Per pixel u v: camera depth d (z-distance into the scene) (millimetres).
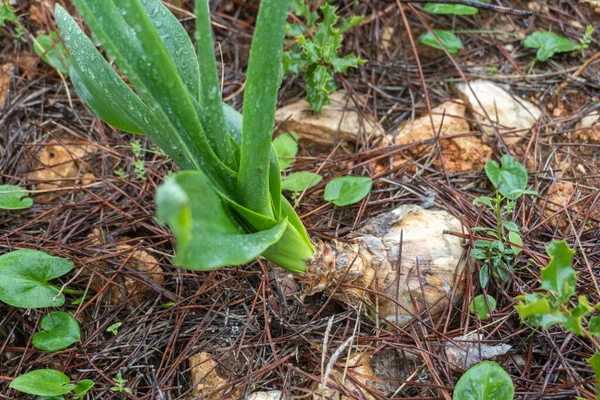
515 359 482
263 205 440
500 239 508
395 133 646
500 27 713
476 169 617
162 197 333
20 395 502
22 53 699
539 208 579
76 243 572
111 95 454
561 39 679
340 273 490
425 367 483
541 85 671
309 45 638
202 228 377
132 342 521
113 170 638
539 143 628
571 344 480
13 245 565
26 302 508
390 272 504
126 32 413
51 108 674
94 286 558
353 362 484
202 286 537
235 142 457
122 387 486
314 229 563
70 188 607
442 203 573
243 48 717
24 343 538
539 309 409
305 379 486
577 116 639
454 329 507
